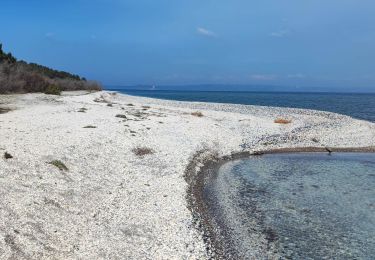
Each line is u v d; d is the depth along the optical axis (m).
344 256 13.59
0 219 12.67
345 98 147.75
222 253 13.61
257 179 24.05
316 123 47.41
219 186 22.11
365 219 17.20
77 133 27.39
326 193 21.17
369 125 46.31
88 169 20.31
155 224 15.47
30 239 12.16
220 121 44.31
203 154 28.67
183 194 19.50
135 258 12.59
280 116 53.34
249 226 16.16
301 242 14.69
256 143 35.03
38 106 43.50
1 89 55.22
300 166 28.22
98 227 14.34
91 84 101.44
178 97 130.25
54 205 15.01
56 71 102.06
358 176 25.30
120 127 32.00
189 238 14.55
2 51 73.06
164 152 26.67
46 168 18.30
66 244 12.59
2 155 18.67
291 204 19.14
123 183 19.72
